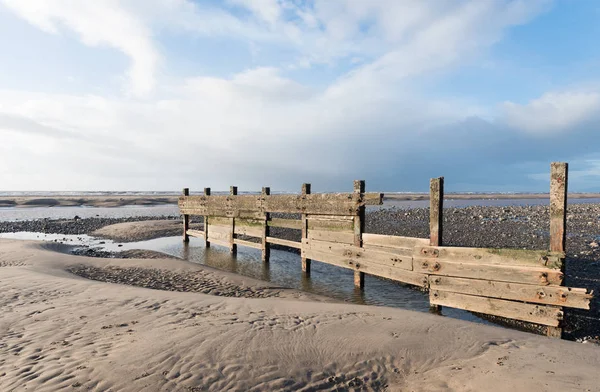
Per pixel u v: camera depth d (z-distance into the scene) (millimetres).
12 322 5141
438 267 6781
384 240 8039
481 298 6211
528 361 3875
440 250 6781
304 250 10422
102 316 5418
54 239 18062
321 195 9742
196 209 16094
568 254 11227
